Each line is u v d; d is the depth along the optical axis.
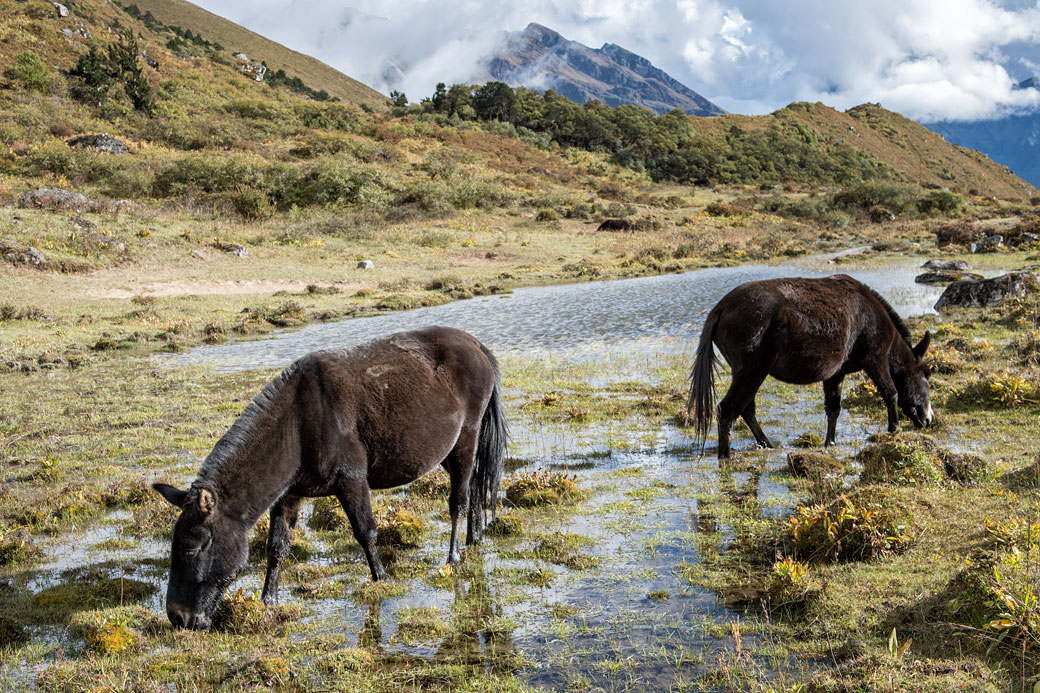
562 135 103.69
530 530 6.23
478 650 4.39
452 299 22.97
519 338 16.36
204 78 76.00
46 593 5.27
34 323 18.33
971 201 68.50
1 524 6.70
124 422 10.37
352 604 5.07
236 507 4.44
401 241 34.19
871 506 5.37
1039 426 7.82
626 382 11.93
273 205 37.72
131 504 7.24
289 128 60.28
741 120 130.38
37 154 37.50
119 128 50.81
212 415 10.68
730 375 11.99
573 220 45.81
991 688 3.26
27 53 53.62
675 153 97.44
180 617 4.23
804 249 32.78
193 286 24.00
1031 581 3.94
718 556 5.45
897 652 3.68
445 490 7.23
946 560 4.77
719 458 7.75
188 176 37.91
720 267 29.53
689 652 4.19
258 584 5.45
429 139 70.19
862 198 51.78
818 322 7.44
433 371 5.34
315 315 20.23
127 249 26.62
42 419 10.67
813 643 4.12
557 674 4.08
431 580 5.36
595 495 6.96
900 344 8.04
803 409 9.78
